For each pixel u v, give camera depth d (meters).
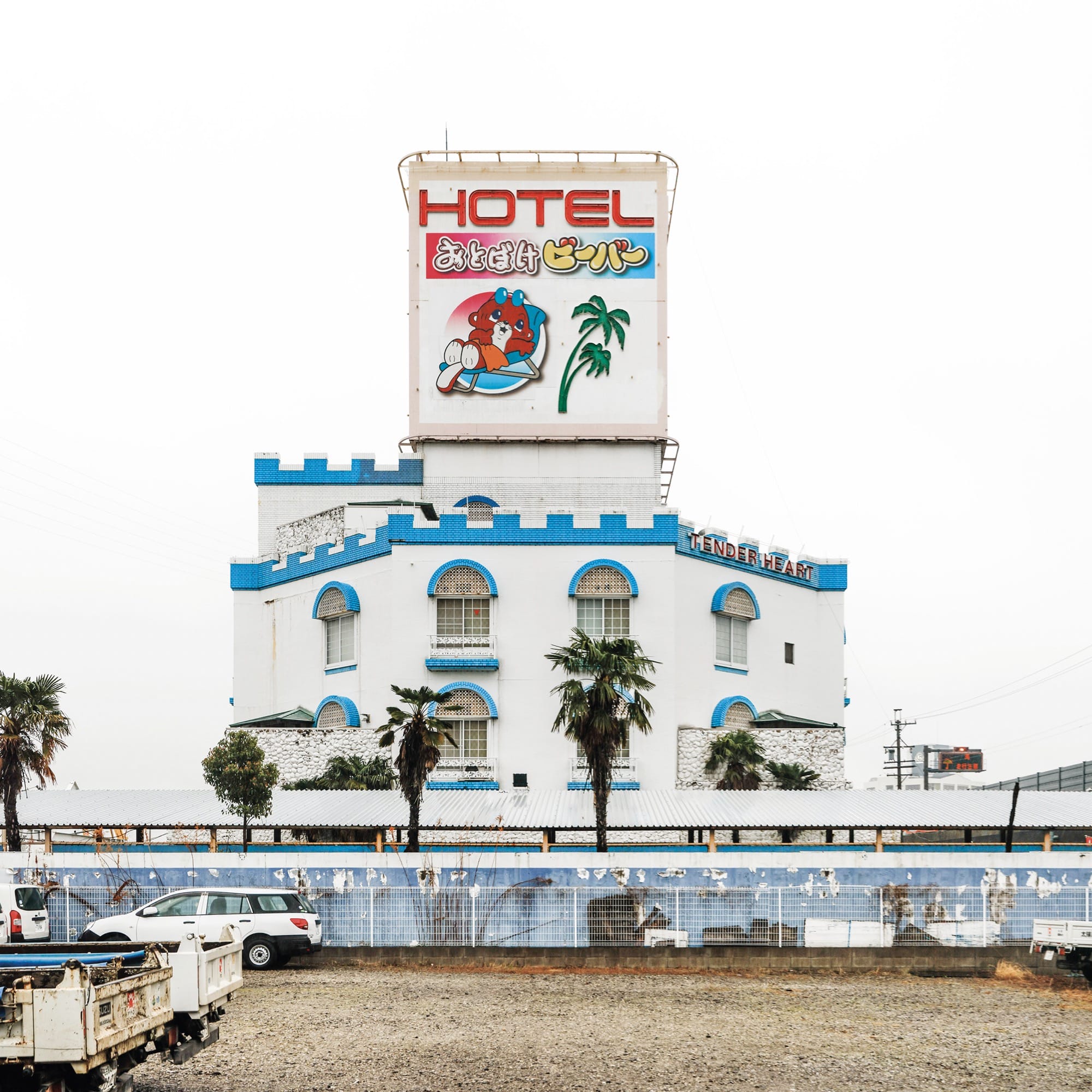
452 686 51.75
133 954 14.48
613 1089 14.80
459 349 60.81
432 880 30.09
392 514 53.28
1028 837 43.34
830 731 54.19
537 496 60.62
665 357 60.91
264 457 63.25
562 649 38.00
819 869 29.72
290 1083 15.07
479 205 61.56
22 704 39.66
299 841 42.75
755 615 56.50
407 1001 22.12
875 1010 21.88
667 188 61.97
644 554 53.03
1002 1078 15.90
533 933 29.17
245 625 60.09
